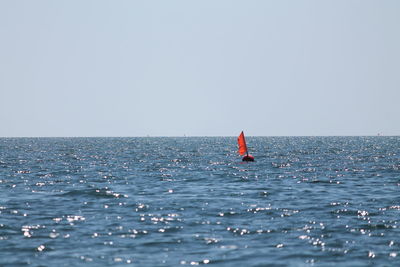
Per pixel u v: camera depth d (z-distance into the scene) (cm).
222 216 15650
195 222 14700
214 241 12531
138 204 17925
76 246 12056
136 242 12438
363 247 12031
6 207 17138
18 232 13350
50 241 12488
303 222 14712
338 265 10731
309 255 11388
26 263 10744
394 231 13625
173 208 17088
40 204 17875
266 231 13550
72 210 16675
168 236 13012
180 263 10794
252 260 11019
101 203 18162
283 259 11106
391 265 10725
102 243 12338
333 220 15025
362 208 17075
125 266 10575
